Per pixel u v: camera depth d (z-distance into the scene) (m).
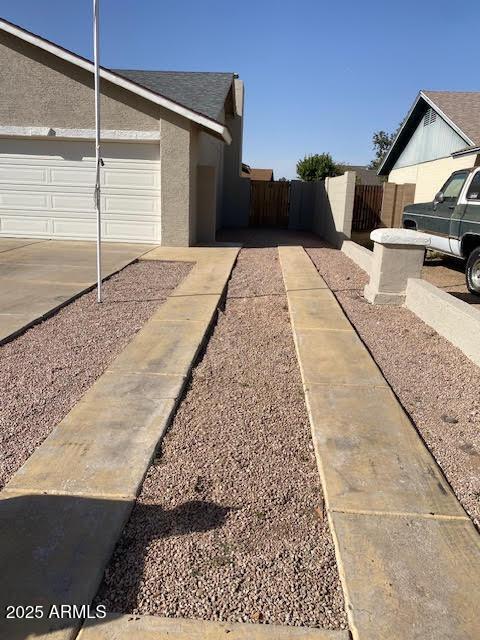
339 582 2.61
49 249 12.43
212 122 12.69
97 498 3.13
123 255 11.97
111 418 4.14
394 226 18.23
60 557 2.64
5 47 12.74
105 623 2.32
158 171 13.52
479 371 5.40
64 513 2.98
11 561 2.60
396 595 2.46
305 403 4.62
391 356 5.84
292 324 6.89
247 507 3.18
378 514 3.06
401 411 4.41
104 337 6.17
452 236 10.06
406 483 3.38
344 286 9.65
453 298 6.69
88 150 13.48
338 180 15.61
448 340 6.38
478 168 9.57
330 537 2.93
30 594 2.42
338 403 4.52
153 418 4.16
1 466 3.47
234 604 2.47
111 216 13.81
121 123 13.08
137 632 2.29
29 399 4.48
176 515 3.07
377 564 2.66
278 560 2.75
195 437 3.98
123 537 2.87
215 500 3.23
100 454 3.62
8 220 13.95
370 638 2.24
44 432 3.94
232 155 22.36
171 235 13.65
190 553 2.78
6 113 13.09
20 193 13.78
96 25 7.02
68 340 6.04
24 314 6.84
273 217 23.00
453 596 2.47
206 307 7.60
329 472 3.47
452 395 4.84
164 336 6.20
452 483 3.45
